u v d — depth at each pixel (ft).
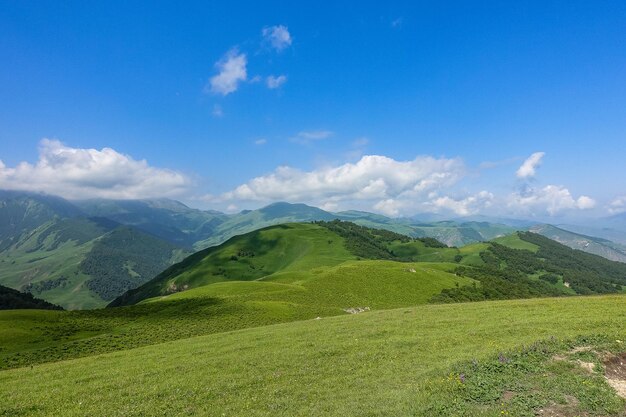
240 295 329.11
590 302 177.06
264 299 318.45
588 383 73.26
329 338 134.72
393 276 451.12
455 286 497.05
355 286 401.49
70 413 80.07
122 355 144.66
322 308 288.30
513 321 139.54
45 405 87.35
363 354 107.45
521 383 74.13
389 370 92.32
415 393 73.05
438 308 191.62
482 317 153.28
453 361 91.04
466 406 65.62
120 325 238.48
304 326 169.27
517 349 92.07
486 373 79.61
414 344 116.26
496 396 68.80
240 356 118.11
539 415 62.64
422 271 520.83
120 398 87.25
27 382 113.80
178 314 260.01
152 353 140.97
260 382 90.84
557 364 82.79
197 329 218.59
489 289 549.54
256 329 178.19
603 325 123.13
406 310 194.80
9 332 212.02
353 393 78.59
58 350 182.50
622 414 62.90
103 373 113.60
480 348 104.83
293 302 323.16
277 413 71.72
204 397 83.66
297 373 95.30
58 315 256.73
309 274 504.43
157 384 95.25
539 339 103.14
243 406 76.54
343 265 504.43
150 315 261.03
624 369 83.66
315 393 80.89
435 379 78.95
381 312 198.39
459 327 136.77
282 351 119.14
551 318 139.85
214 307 272.72
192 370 106.63
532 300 203.00
